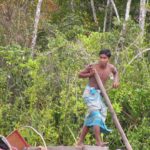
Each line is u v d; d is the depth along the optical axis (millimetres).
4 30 43250
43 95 33344
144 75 35156
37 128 32406
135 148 32812
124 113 34625
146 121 33750
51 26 48500
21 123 33000
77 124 32625
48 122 32656
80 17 58250
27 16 46781
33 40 44219
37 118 32719
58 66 33781
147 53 39938
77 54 34094
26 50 36625
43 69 33781
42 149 21953
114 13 64562
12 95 34938
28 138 32094
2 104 34219
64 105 32531
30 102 33156
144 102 34188
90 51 35094
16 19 44344
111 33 37344
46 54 34125
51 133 32406
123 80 34594
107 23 64062
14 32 43312
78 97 32625
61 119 32781
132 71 35219
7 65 35219
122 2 64562
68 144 32562
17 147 22922
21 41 43312
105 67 23562
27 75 34625
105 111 23594
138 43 37250
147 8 54500
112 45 36812
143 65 35531
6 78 34844
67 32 45375
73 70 33500
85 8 64625
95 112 23109
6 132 33375
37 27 46938
